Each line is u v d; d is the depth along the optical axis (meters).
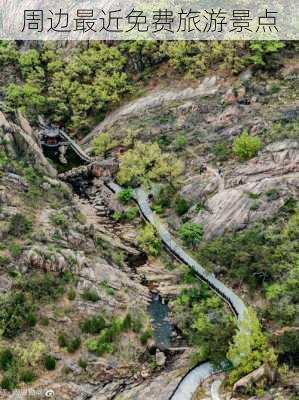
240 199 96.25
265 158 101.56
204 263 89.50
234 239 91.69
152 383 69.31
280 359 67.69
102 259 87.94
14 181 91.44
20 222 82.75
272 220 92.62
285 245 87.19
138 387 69.19
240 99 116.06
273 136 104.56
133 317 79.06
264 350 67.31
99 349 72.62
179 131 116.38
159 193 105.44
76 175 118.38
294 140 101.94
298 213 91.69
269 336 71.25
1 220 82.56
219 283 85.81
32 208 88.38
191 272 88.94
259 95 115.44
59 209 91.12
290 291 79.62
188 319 80.69
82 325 75.12
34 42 154.62
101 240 94.12
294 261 84.19
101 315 77.50
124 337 75.38
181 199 101.75
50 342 72.12
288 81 116.69
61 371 69.56
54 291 77.19
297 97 112.50
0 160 93.94
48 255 79.00
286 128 105.56
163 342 77.50
